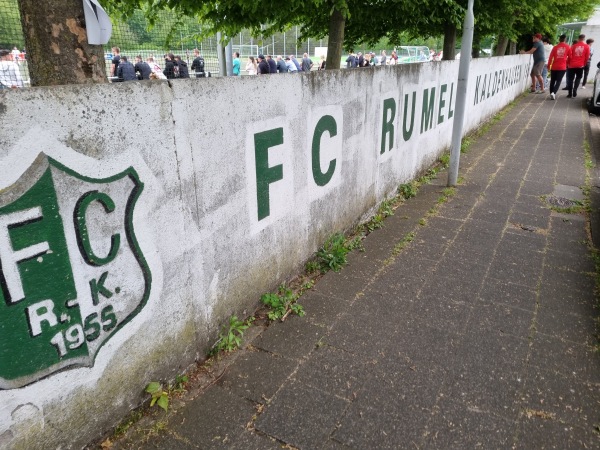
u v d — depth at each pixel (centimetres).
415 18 602
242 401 226
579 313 296
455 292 323
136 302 207
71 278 176
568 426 209
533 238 411
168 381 233
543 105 1286
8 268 155
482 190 549
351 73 370
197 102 220
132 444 202
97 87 172
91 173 175
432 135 625
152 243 209
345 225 414
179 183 218
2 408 161
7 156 148
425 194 540
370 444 201
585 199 513
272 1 407
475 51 1124
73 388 186
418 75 524
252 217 279
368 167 438
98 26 213
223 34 495
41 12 203
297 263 345
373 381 238
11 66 347
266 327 286
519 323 286
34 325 167
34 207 159
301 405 223
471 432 206
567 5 1441
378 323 288
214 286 256
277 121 286
